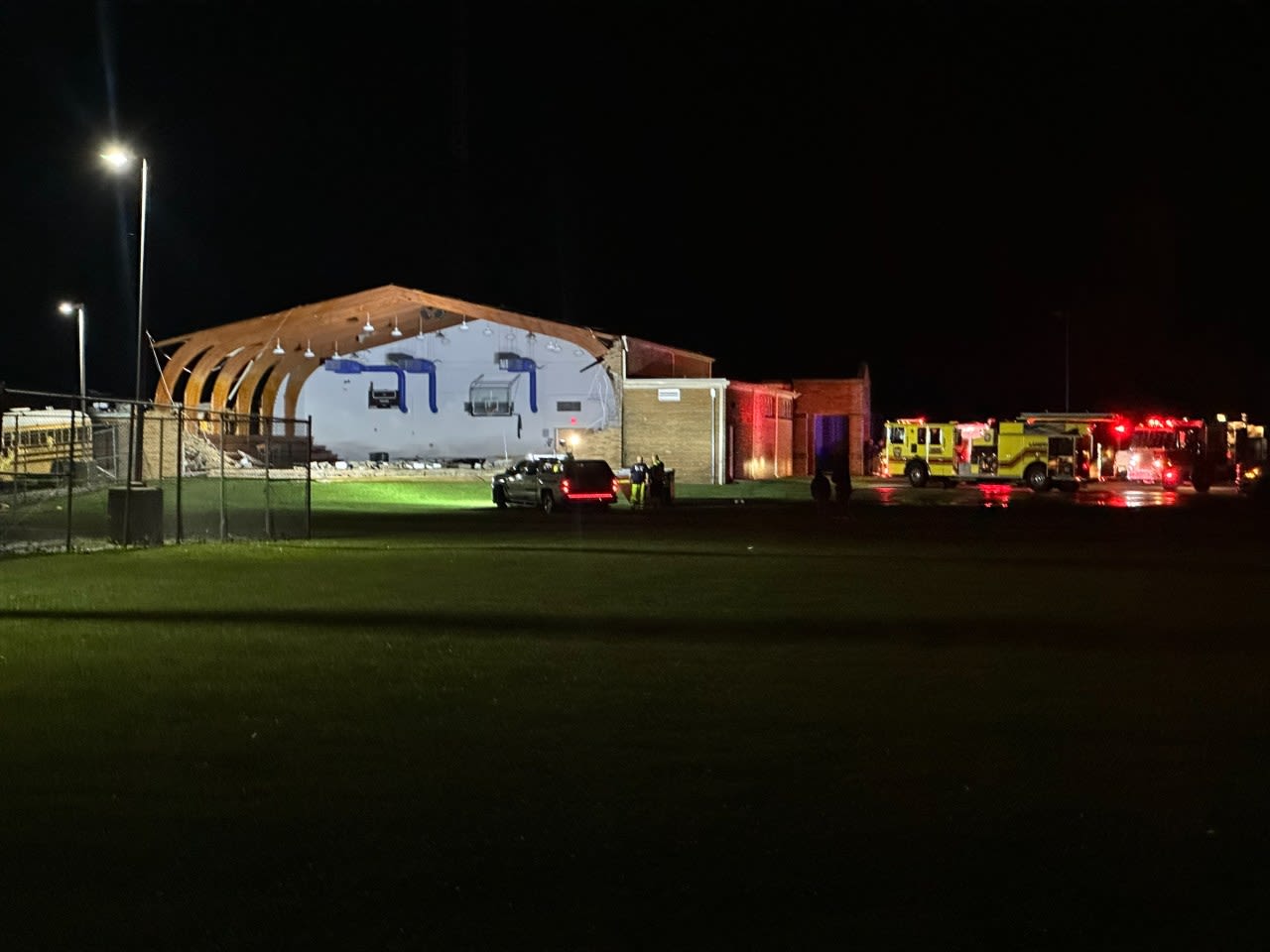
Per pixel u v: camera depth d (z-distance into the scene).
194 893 6.43
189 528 32.62
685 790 8.20
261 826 7.46
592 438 59.09
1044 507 44.06
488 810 7.77
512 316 59.06
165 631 14.60
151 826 7.45
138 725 9.95
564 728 9.90
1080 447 57.50
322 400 64.44
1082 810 7.85
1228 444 58.47
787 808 7.84
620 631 14.75
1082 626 15.34
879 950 5.82
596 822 7.55
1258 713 10.53
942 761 8.98
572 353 63.47
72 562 22.91
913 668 12.43
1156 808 7.90
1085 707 10.73
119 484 37.25
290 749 9.23
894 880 6.66
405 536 29.78
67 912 6.20
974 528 33.69
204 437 52.44
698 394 58.62
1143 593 18.69
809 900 6.37
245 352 60.88
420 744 9.39
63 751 9.15
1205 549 26.67
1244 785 8.41
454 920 6.11
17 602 17.20
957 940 5.93
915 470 58.72
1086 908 6.30
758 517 38.62
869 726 10.00
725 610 16.61
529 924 6.07
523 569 21.77
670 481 45.03
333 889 6.50
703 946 5.86
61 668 12.23
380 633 14.51
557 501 40.84
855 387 75.12
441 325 63.84
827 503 37.88
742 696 11.10
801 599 17.80
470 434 63.88
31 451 42.09
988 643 14.02
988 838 7.32
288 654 13.10
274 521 35.06
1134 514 40.25
